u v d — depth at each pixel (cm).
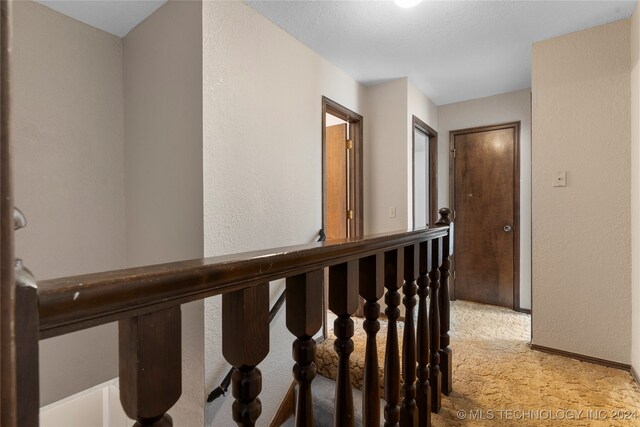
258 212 199
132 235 219
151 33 198
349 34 224
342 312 79
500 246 344
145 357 42
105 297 37
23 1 183
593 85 212
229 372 178
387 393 109
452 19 206
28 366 31
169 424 45
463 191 366
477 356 220
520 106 332
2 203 25
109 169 219
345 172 309
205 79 169
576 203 218
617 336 204
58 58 196
